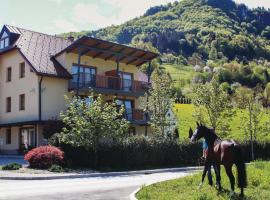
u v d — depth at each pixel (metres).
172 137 38.56
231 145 14.46
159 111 40.09
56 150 28.94
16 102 41.94
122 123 30.91
